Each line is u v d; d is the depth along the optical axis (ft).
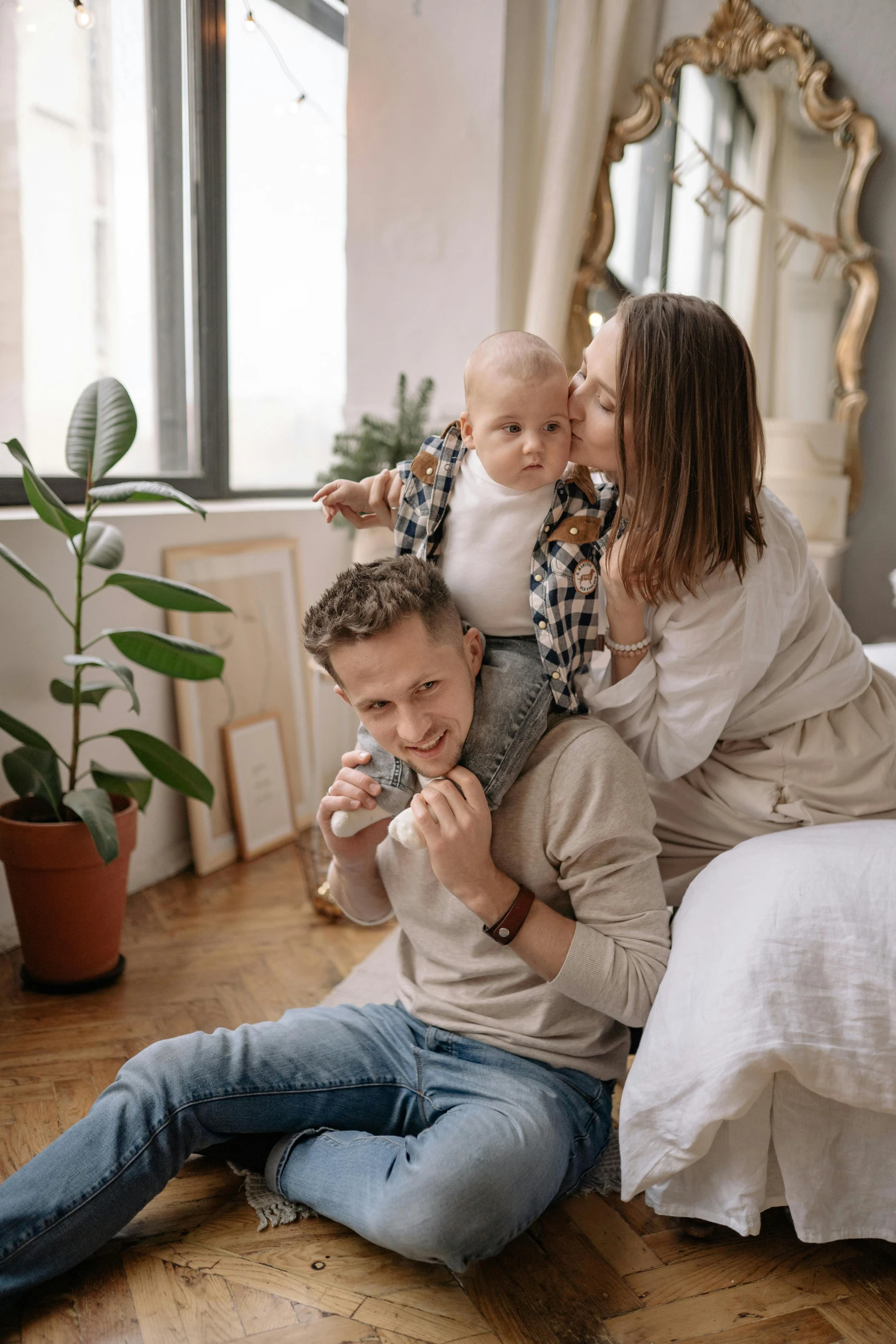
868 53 9.28
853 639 5.12
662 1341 3.91
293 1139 4.52
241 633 9.25
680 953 4.25
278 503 10.00
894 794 4.98
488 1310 4.04
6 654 7.12
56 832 6.31
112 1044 6.05
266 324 10.25
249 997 6.64
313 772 10.13
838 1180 4.15
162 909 8.04
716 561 4.08
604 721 4.65
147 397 9.04
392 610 3.88
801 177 9.59
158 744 6.68
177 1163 4.30
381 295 9.77
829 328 9.74
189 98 9.00
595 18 9.47
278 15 9.74
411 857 4.61
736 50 9.52
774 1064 3.85
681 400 3.86
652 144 9.90
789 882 4.12
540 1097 4.18
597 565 4.24
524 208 9.78
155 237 8.93
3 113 7.38
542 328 9.64
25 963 6.79
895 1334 3.97
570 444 4.12
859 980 3.88
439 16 9.09
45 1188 4.00
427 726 4.01
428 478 4.36
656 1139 4.10
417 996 4.73
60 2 7.73
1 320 7.53
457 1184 3.85
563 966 4.14
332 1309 4.02
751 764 5.02
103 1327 3.89
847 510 9.98
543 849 4.36
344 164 11.01
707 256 9.92
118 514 8.05
